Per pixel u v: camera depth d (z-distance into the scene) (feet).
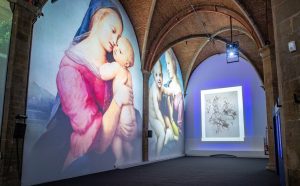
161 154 48.11
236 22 44.16
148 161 41.86
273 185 23.77
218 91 58.70
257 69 52.90
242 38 50.26
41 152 24.20
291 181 12.51
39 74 24.47
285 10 13.19
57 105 26.22
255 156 52.70
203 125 59.06
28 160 22.86
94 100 31.27
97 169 31.17
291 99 12.64
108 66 34.30
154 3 38.17
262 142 52.60
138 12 40.22
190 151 58.95
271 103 33.04
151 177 28.12
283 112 13.15
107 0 35.78
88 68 30.73
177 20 42.70
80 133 28.89
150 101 45.42
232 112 56.59
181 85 60.18
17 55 21.09
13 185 20.31
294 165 12.35
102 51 33.42
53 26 26.45
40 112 24.32
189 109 61.11
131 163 37.96
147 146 41.88
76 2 29.89
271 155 33.68
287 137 12.84
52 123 25.54
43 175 24.30
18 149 20.94
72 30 28.94
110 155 33.63
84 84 29.91
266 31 34.86
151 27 41.32
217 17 44.52
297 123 12.28
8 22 21.24
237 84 56.95
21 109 21.27
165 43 46.29
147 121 42.16
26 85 22.40
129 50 39.58
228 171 32.96
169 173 31.07
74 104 28.37
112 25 36.09
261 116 53.47
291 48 12.57
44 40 25.27
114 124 34.68
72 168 27.68
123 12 39.52
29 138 23.12
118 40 37.06
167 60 53.78
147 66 42.86
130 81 38.99
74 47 29.01
